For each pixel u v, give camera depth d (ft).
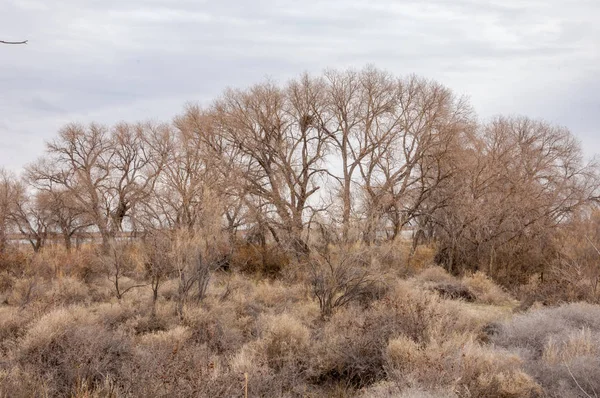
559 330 32.48
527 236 74.33
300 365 29.68
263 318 42.14
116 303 49.11
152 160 123.85
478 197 78.48
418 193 93.40
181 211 65.05
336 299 49.37
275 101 93.35
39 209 114.01
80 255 74.18
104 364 26.11
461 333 34.50
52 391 22.84
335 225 49.93
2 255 79.30
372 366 28.58
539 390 22.43
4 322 38.22
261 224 82.38
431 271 66.80
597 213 67.21
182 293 48.24
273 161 93.76
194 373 21.56
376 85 97.14
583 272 52.11
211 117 94.89
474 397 21.79
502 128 88.48
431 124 90.79
